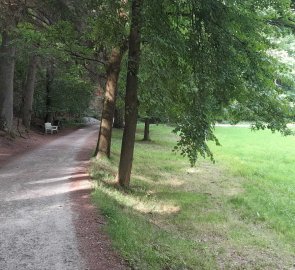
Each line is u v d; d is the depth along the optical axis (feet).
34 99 114.42
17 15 58.65
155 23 30.58
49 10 59.88
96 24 37.63
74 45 52.31
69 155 56.70
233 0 29.86
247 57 32.22
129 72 36.55
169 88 32.24
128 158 40.47
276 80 34.96
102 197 31.94
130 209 33.30
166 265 21.52
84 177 39.83
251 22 31.99
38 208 28.35
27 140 73.00
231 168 64.03
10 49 66.95
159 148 85.25
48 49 52.29
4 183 36.19
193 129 31.91
